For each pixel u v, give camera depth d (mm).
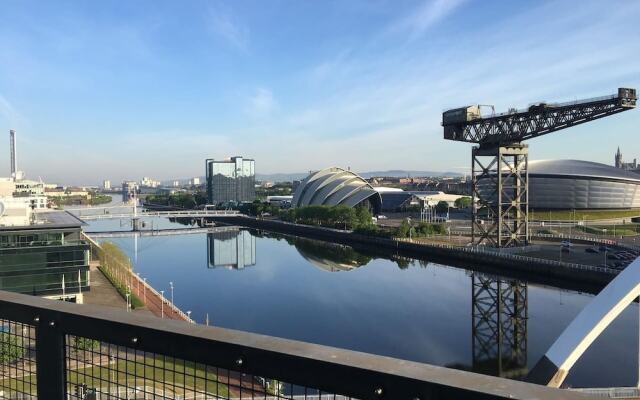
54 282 55000
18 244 54625
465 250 95312
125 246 136125
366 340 51875
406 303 67312
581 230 128000
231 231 174000
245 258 112312
